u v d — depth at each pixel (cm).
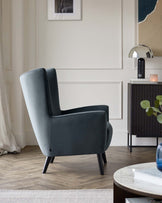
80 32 700
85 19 699
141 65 679
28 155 633
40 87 524
